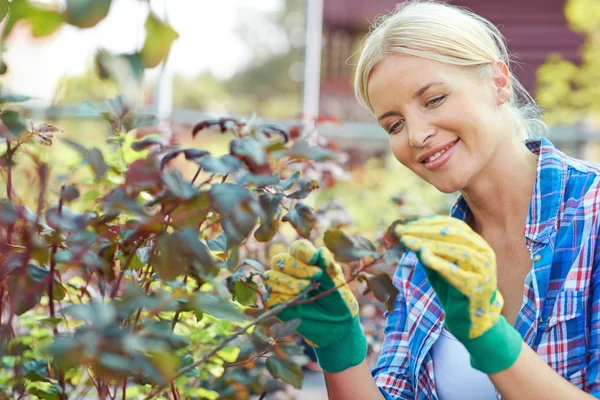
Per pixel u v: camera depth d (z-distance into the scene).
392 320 1.86
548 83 9.07
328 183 2.78
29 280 1.21
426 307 1.72
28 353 1.59
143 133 2.02
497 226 1.65
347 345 1.50
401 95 1.51
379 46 1.53
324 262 1.35
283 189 1.37
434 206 4.43
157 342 1.01
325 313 1.45
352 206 4.31
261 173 1.18
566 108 8.80
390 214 3.96
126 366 0.90
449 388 1.65
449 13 1.55
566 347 1.43
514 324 1.50
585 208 1.49
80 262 1.18
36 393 1.37
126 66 0.83
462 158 1.52
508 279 1.62
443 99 1.50
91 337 0.90
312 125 3.07
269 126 1.50
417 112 1.51
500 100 1.57
